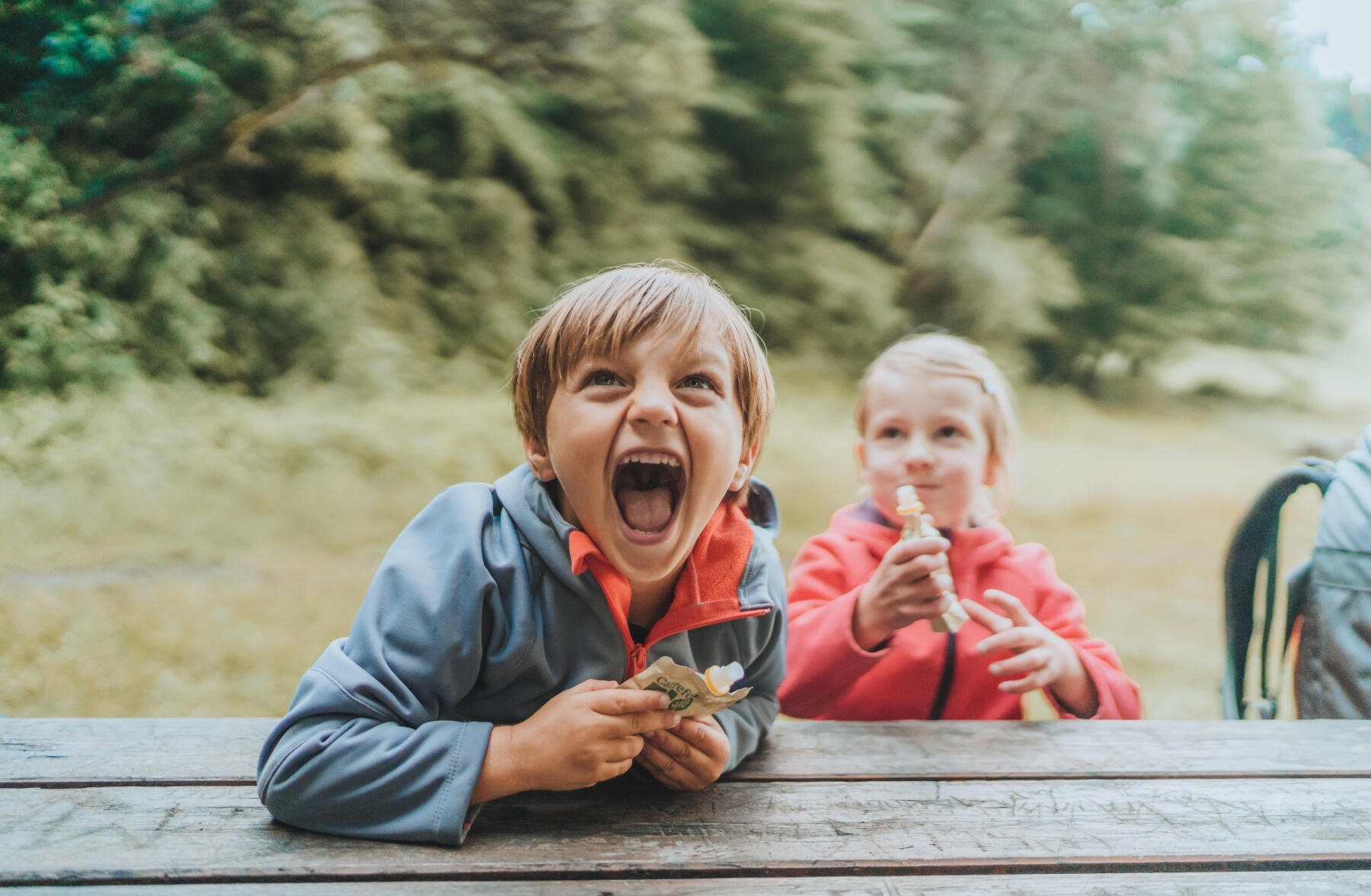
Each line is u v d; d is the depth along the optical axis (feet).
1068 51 45.57
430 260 33.47
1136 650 14.53
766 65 39.88
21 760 3.50
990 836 3.18
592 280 3.29
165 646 13.48
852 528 5.60
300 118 31.83
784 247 40.63
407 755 3.02
